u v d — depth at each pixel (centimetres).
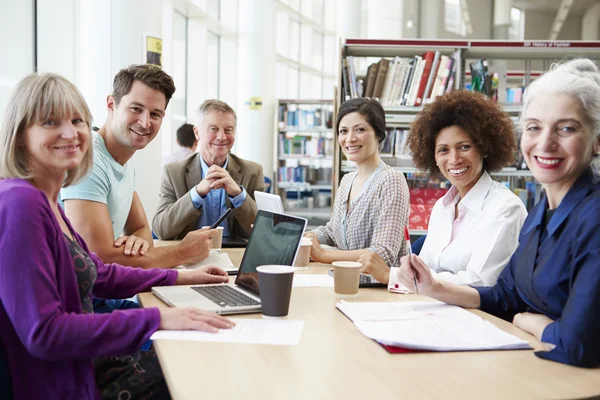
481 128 204
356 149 246
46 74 134
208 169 302
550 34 1170
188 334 123
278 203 234
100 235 204
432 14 1076
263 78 898
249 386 95
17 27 410
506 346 118
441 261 211
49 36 434
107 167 222
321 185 890
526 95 141
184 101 795
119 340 120
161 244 274
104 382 149
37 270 116
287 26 1086
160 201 311
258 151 905
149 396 146
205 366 104
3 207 118
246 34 891
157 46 473
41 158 132
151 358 159
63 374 124
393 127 456
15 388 121
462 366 107
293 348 116
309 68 1213
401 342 115
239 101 909
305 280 187
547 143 133
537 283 135
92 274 145
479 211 204
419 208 417
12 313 115
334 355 112
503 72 457
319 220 867
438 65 445
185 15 773
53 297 119
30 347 115
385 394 92
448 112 207
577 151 131
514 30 1154
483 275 188
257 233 175
